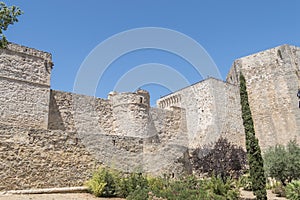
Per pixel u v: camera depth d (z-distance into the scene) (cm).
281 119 2772
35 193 1191
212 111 2564
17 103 1777
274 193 1923
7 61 1808
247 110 1688
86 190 1330
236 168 2342
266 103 2895
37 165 1301
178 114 2645
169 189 1349
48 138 1379
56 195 1184
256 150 1586
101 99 2245
